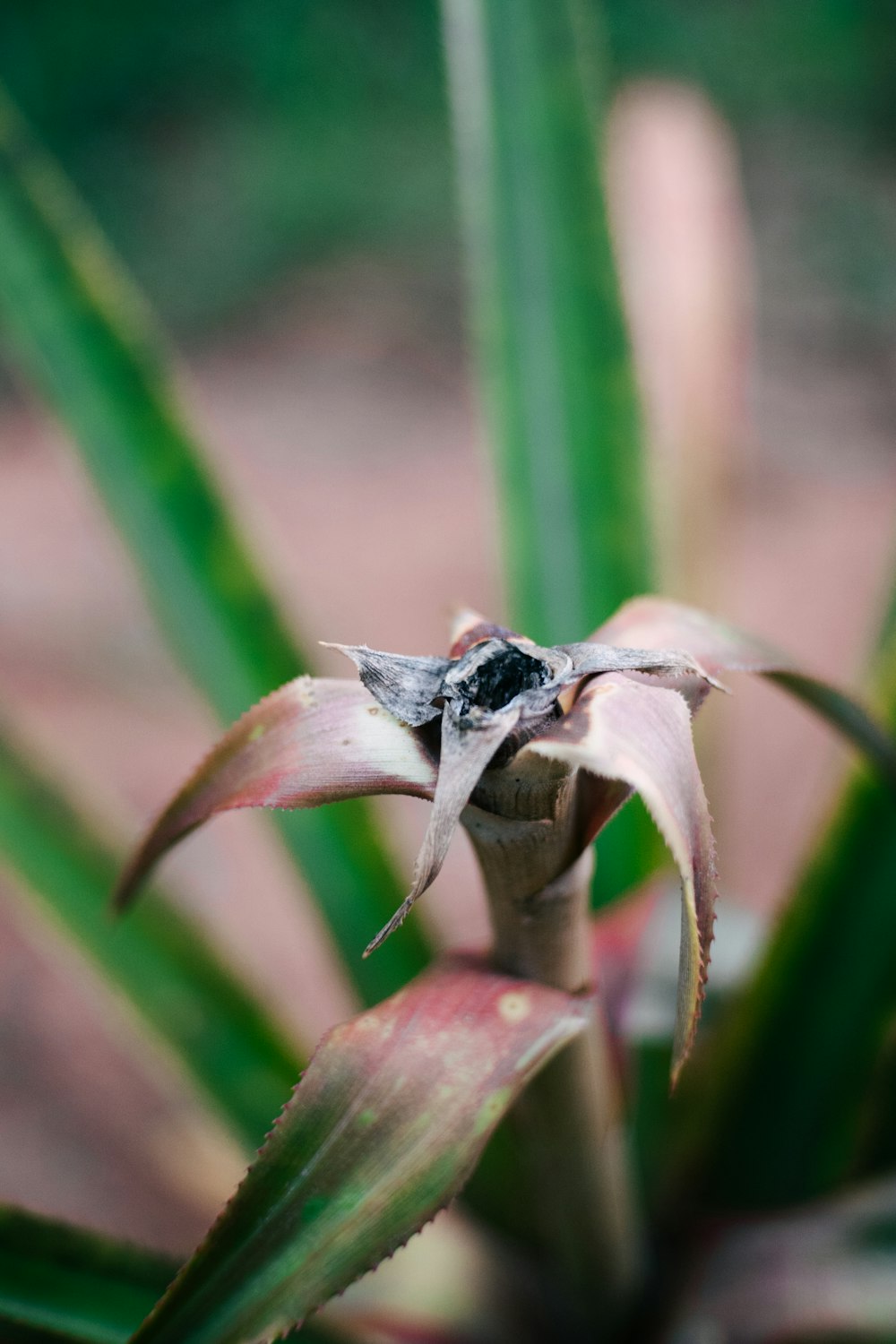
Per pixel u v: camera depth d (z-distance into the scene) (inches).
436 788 21.1
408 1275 31.4
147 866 23.3
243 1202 21.7
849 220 167.0
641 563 35.5
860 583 94.2
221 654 34.7
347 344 158.2
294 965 61.8
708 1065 31.6
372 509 119.6
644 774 20.7
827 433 121.1
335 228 182.1
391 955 33.8
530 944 22.8
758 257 160.2
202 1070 35.0
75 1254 26.6
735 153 189.9
